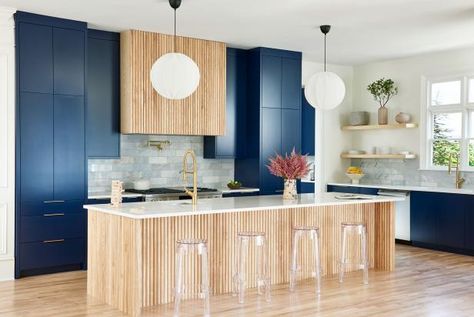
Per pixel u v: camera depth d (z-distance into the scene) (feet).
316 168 32.09
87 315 15.92
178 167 26.99
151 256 16.89
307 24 22.31
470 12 20.36
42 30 21.16
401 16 20.98
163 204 18.22
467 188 27.66
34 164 21.06
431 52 28.48
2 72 20.38
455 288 19.16
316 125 31.94
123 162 25.34
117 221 16.69
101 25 22.68
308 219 20.65
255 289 18.90
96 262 17.84
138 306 15.76
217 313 15.98
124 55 23.79
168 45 24.34
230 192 26.05
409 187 28.40
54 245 21.56
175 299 15.83
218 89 26.04
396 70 30.78
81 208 22.17
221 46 26.03
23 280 20.42
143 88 23.72
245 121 27.76
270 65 27.40
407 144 30.32
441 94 28.99
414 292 18.53
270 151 27.50
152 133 24.13
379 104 31.65
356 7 19.72
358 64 32.35
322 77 19.80
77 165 22.08
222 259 18.45
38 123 21.12
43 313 16.08
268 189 27.48
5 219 20.49
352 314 15.92
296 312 16.08
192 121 25.20
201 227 17.93
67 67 21.79
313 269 20.80
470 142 27.89
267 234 19.53
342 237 19.99
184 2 19.17
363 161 32.63
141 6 19.75
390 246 22.20
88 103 23.31
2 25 20.31
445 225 26.58
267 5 19.49
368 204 22.53
